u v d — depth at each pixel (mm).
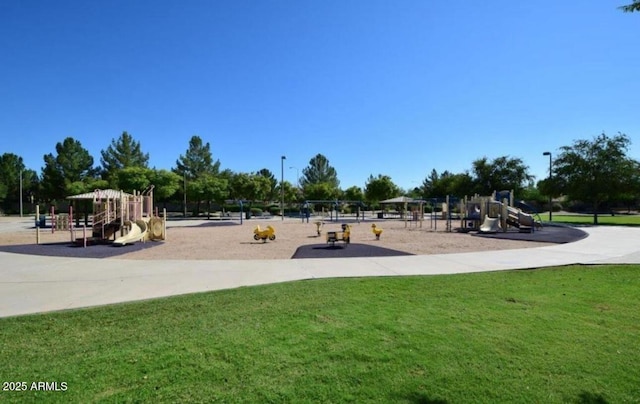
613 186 29875
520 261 11039
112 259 11789
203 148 74062
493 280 8211
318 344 4367
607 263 10547
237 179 58875
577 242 16188
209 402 3137
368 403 3143
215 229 26953
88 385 3416
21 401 3156
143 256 12562
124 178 45000
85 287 7777
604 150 30969
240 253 13305
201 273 9305
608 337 4602
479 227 23328
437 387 3404
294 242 17359
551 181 33500
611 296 6680
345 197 69000
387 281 8078
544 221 33031
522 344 4371
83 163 67938
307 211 40094
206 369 3729
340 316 5453
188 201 54312
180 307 6059
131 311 5852
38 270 9828
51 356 4109
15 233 23438
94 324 5234
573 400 3203
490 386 3422
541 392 3324
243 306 6066
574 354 4098
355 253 13125
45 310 6043
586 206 60875
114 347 4340
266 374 3629
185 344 4379
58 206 64500
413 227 29359
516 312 5648
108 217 17844
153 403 3113
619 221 33438
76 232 24109
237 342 4430
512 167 46625
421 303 6211
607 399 3227
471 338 4562
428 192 71188
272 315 5516
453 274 9023
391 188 61625
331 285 7691
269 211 58469
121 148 67938
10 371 3734
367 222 36938
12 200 69125
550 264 10430
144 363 3865
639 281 8062
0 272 9570
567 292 7012
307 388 3373
